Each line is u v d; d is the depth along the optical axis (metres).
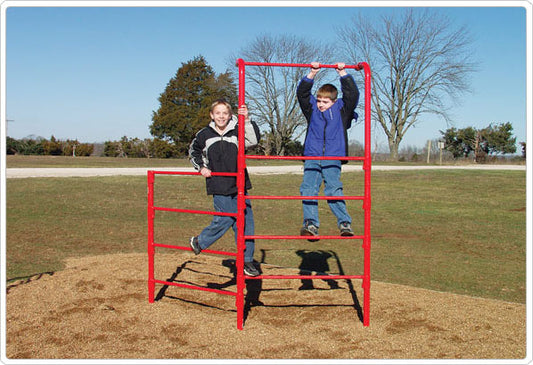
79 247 8.48
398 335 4.38
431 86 42.03
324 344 4.18
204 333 4.42
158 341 4.25
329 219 12.09
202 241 4.86
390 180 20.22
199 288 4.85
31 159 30.52
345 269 7.31
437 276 6.97
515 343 4.22
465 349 4.09
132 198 14.32
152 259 5.21
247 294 5.67
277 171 23.66
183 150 53.03
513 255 8.49
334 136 4.78
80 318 4.78
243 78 4.34
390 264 7.69
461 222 11.66
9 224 10.43
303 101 4.93
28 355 3.96
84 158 35.19
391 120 43.75
